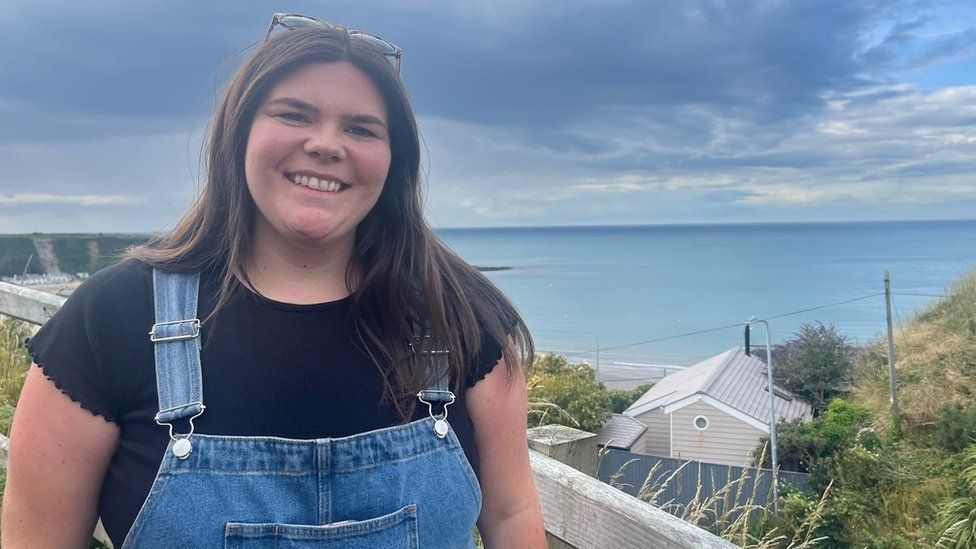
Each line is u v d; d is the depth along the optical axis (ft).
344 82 4.07
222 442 3.64
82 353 3.68
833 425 48.55
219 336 3.84
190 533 3.50
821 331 82.69
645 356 169.48
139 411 3.69
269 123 4.00
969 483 28.50
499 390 4.59
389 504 3.86
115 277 3.90
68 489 3.67
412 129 4.42
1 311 11.73
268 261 4.29
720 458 69.87
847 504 30.22
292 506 3.67
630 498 5.55
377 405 3.99
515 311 4.93
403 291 4.25
